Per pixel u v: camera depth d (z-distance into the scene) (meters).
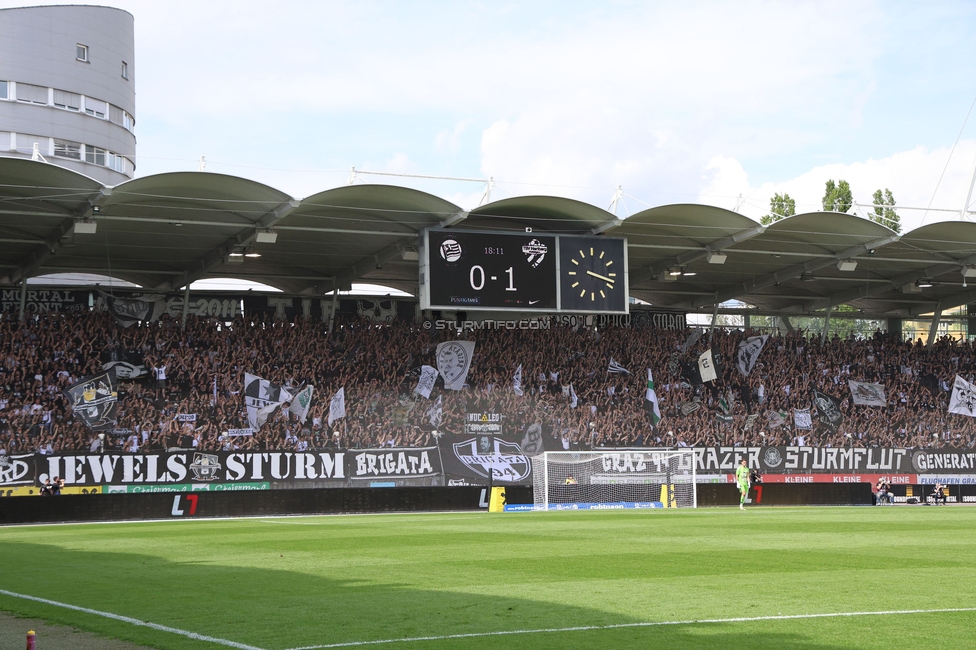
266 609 10.38
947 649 8.05
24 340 38.28
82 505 30.33
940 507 36.94
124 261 41.88
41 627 9.54
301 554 16.88
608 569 14.00
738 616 9.66
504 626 9.16
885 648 8.09
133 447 36.94
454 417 41.91
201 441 38.00
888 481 45.91
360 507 34.31
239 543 19.58
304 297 45.41
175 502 31.59
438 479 40.25
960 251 44.16
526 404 43.19
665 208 37.59
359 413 40.75
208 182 32.41
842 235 40.94
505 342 45.41
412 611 10.12
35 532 24.30
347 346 42.88
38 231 36.69
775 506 37.59
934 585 12.04
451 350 43.62
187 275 43.16
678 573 13.46
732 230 40.09
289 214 36.31
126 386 39.00
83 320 39.88
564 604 10.52
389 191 34.53
